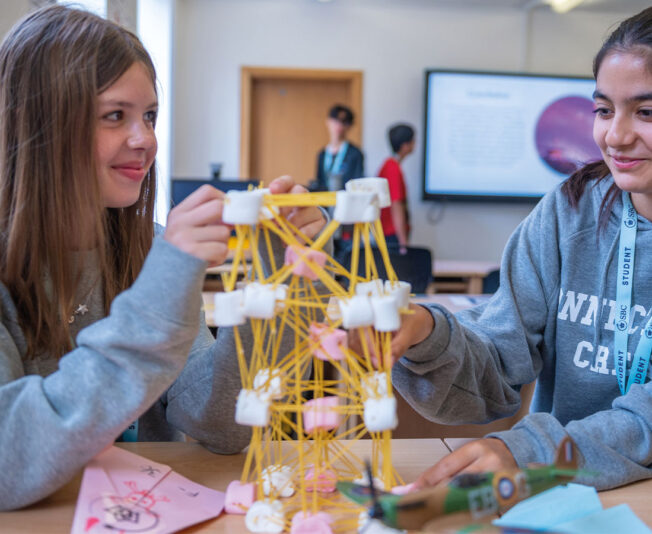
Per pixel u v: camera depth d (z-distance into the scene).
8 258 0.77
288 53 5.00
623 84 0.78
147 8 4.11
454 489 0.51
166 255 0.63
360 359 0.62
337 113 4.40
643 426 0.75
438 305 0.80
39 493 0.63
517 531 0.49
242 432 0.78
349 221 0.55
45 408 0.62
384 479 0.62
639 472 0.73
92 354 0.63
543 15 5.16
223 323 0.55
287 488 0.65
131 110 0.79
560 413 1.01
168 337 0.62
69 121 0.74
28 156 0.76
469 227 5.25
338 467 0.73
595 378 0.97
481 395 0.92
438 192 5.04
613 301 0.95
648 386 0.80
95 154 0.76
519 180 5.06
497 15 5.12
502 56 5.16
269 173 5.28
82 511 0.58
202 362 0.84
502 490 0.53
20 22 0.78
